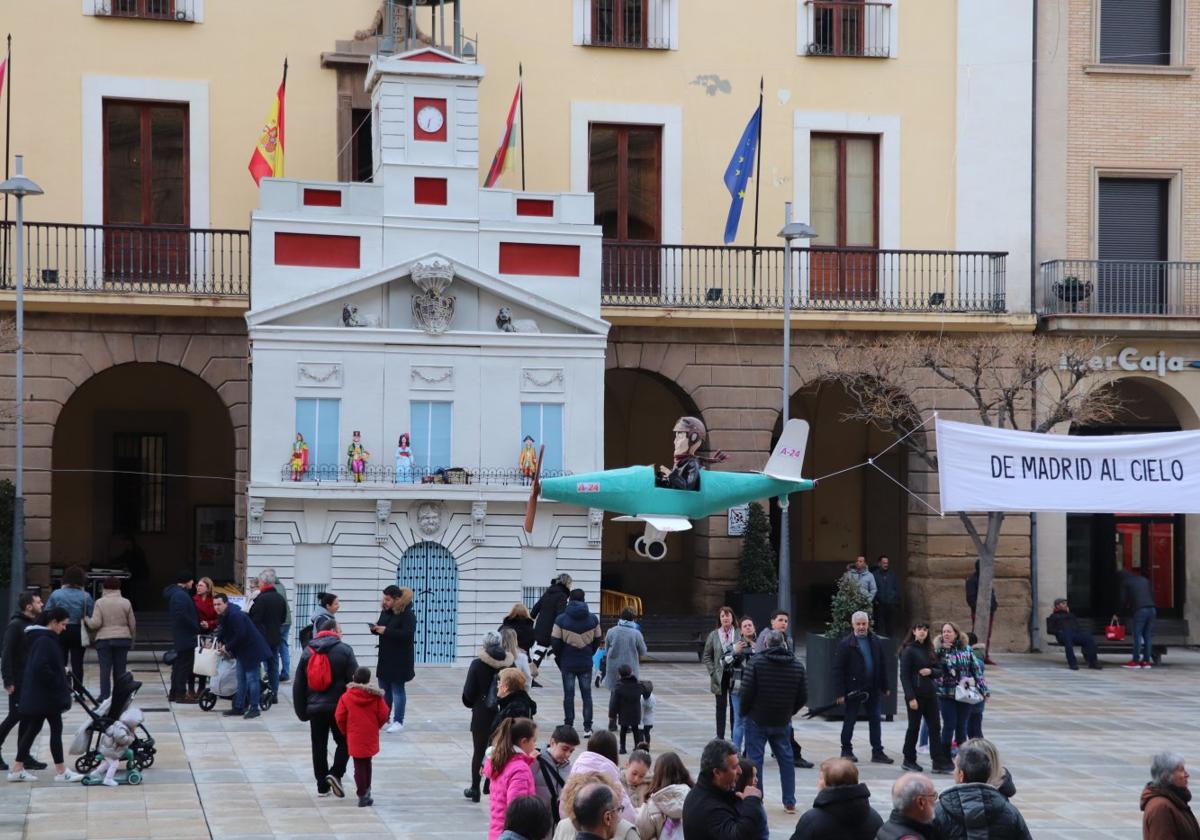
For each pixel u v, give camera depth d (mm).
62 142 28672
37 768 17219
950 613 31062
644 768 11570
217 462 34750
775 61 31438
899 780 9898
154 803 15656
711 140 31188
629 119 30891
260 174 28188
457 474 26984
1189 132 32438
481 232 27547
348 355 26781
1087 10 32219
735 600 29688
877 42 31750
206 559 34562
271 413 26484
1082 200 32094
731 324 30375
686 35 31172
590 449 27594
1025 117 32031
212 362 28625
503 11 30453
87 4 28844
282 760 18094
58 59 28703
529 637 20703
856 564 30156
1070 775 18641
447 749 19109
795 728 21469
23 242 27656
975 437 21016
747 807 10453
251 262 26656
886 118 31734
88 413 34031
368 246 27125
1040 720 22875
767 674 16000
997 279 31531
